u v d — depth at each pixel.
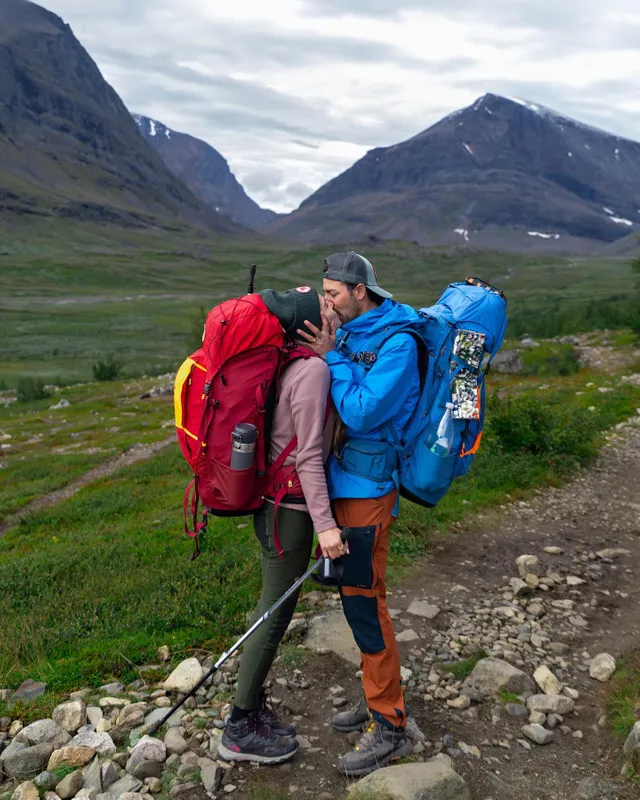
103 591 6.67
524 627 5.43
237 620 5.32
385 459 3.27
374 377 3.13
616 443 14.02
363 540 3.27
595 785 3.36
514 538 8.04
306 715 3.98
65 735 3.75
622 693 4.25
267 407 3.19
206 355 3.16
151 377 57.31
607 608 6.02
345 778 3.40
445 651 4.96
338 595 5.88
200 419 3.19
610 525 8.77
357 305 3.33
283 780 3.39
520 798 3.37
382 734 3.46
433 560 7.13
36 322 138.50
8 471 25.17
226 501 3.21
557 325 61.06
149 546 8.75
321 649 4.74
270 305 3.19
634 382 23.72
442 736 3.84
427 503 3.39
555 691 4.39
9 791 3.40
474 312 3.24
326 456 3.34
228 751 3.47
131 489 17.55
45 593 7.09
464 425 3.26
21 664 5.00
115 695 4.26
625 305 59.75
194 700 4.11
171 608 5.67
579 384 25.41
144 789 3.31
